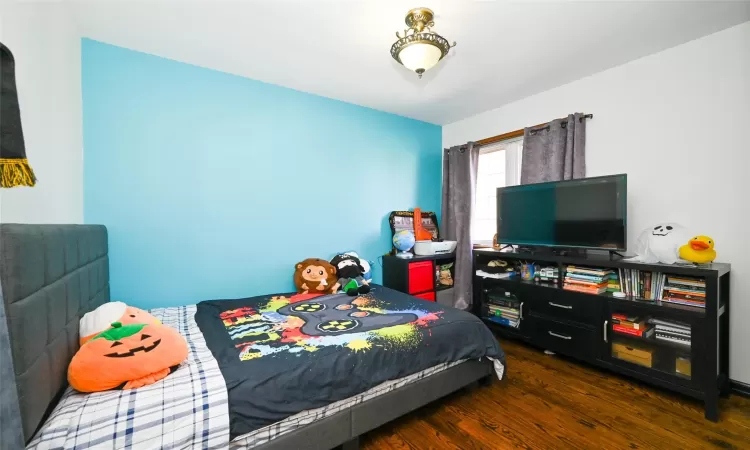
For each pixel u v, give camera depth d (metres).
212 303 2.37
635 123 2.38
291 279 2.88
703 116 2.09
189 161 2.40
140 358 1.20
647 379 2.00
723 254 2.03
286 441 1.29
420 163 3.82
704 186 2.10
